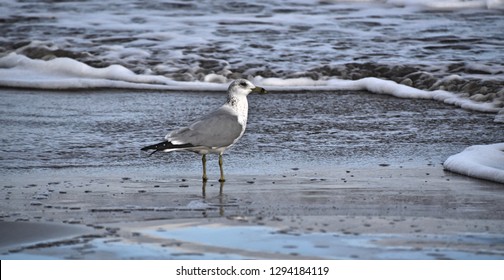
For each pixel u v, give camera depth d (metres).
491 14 25.06
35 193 10.41
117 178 11.30
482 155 11.95
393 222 8.95
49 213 9.41
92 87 18.33
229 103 11.38
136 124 14.88
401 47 21.11
